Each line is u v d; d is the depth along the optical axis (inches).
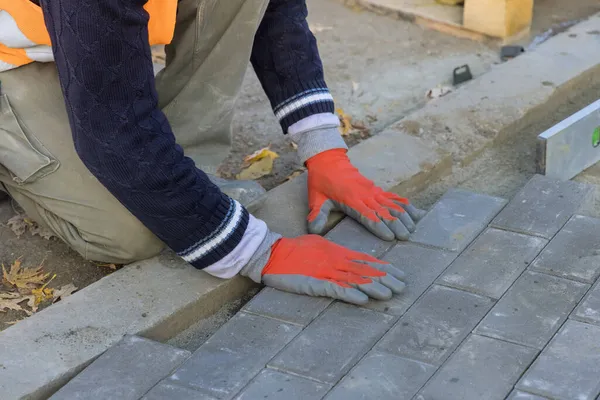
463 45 165.0
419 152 122.9
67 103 82.4
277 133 138.3
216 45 101.6
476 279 95.7
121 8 79.1
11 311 98.7
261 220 101.2
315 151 107.1
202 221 90.3
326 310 92.8
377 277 93.5
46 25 80.7
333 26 175.5
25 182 96.8
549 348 84.3
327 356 86.1
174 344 93.3
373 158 121.2
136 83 83.1
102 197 95.3
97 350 87.6
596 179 121.2
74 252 108.3
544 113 138.3
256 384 83.0
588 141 121.3
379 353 85.8
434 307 92.0
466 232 103.7
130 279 97.7
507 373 81.8
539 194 110.6
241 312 93.4
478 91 140.2
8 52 93.1
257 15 98.4
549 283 94.3
